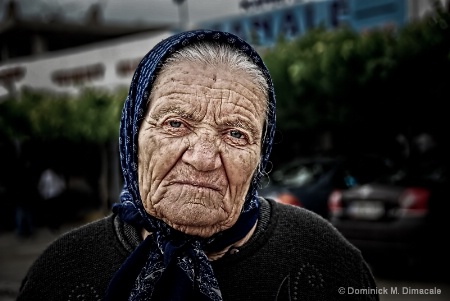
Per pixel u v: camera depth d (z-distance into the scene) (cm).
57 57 1333
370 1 915
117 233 131
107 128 1181
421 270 668
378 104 867
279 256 126
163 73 112
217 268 122
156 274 114
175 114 108
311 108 940
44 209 1291
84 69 1288
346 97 882
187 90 109
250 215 123
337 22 971
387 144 1187
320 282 127
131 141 117
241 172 109
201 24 1149
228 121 109
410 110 873
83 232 135
